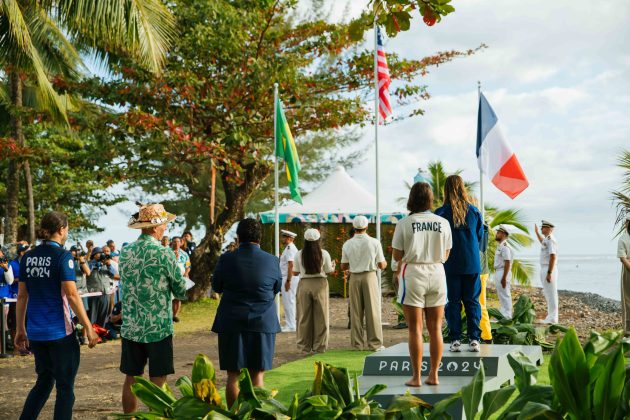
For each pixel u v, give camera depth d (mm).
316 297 11508
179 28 20688
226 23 20406
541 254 14508
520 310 11938
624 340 4398
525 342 10867
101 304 14172
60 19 14656
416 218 6508
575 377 3994
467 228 7480
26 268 5953
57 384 5863
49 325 5855
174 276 5965
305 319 11555
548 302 14477
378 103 13961
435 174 24703
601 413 3924
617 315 19234
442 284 6543
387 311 19125
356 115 21406
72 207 33250
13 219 19188
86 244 17219
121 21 14109
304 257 11508
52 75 21750
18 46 16219
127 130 20109
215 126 20875
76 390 8859
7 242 19000
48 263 5891
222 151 19562
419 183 6629
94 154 20375
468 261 7438
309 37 23250
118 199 33406
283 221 23375
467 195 7574
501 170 12289
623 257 11484
